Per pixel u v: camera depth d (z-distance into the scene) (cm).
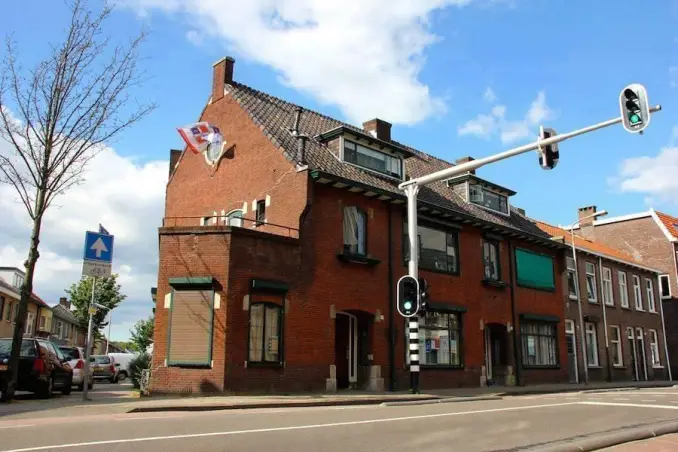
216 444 777
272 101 2411
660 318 3853
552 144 1467
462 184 2670
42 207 1433
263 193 2008
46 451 710
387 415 1187
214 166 2291
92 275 1406
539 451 772
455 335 2327
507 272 2642
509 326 2583
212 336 1605
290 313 1756
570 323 3009
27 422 987
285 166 1939
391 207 2141
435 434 930
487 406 1468
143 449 731
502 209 2841
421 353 2161
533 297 2769
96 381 3416
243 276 1667
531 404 1555
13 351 1366
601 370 3170
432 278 2248
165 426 945
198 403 1315
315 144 2145
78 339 6012
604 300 3334
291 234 1848
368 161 2200
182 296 1648
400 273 2128
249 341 1648
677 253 4003
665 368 3766
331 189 1947
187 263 1661
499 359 2578
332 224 1930
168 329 1634
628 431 977
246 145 2145
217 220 2212
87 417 1070
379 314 2020
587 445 838
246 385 1617
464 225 2455
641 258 4103
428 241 2281
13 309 4003
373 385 1950
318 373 1791
